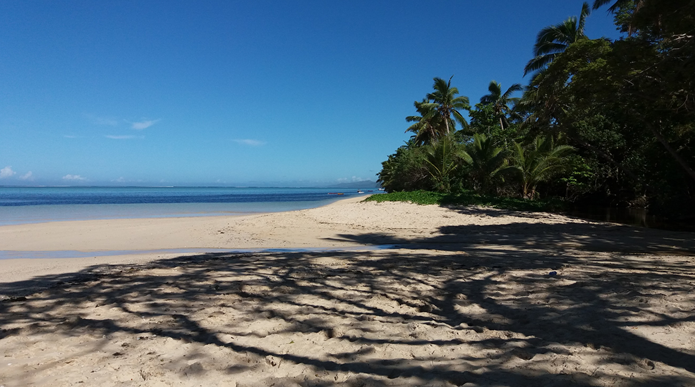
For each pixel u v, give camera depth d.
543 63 24.97
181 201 46.06
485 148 24.03
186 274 6.62
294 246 10.82
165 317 4.22
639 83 12.34
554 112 19.45
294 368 2.91
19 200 46.03
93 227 14.97
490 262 7.59
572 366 2.78
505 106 36.56
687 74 10.54
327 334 3.68
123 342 3.49
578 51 15.39
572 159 22.86
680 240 11.09
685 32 10.37
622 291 4.94
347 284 5.76
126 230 14.06
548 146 23.28
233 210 28.23
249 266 7.34
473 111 33.28
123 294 5.26
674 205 16.70
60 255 9.47
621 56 11.80
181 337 3.58
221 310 4.46
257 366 2.96
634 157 22.17
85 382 2.70
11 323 4.08
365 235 12.77
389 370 2.83
